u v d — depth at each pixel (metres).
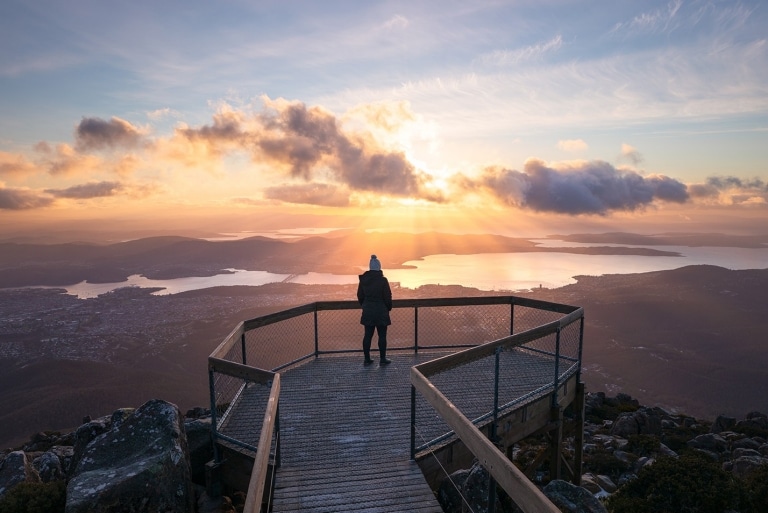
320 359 8.72
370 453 5.13
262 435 3.32
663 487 5.92
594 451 10.45
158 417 5.45
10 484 5.62
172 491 4.79
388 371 7.98
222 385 5.89
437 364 5.01
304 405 6.50
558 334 6.96
